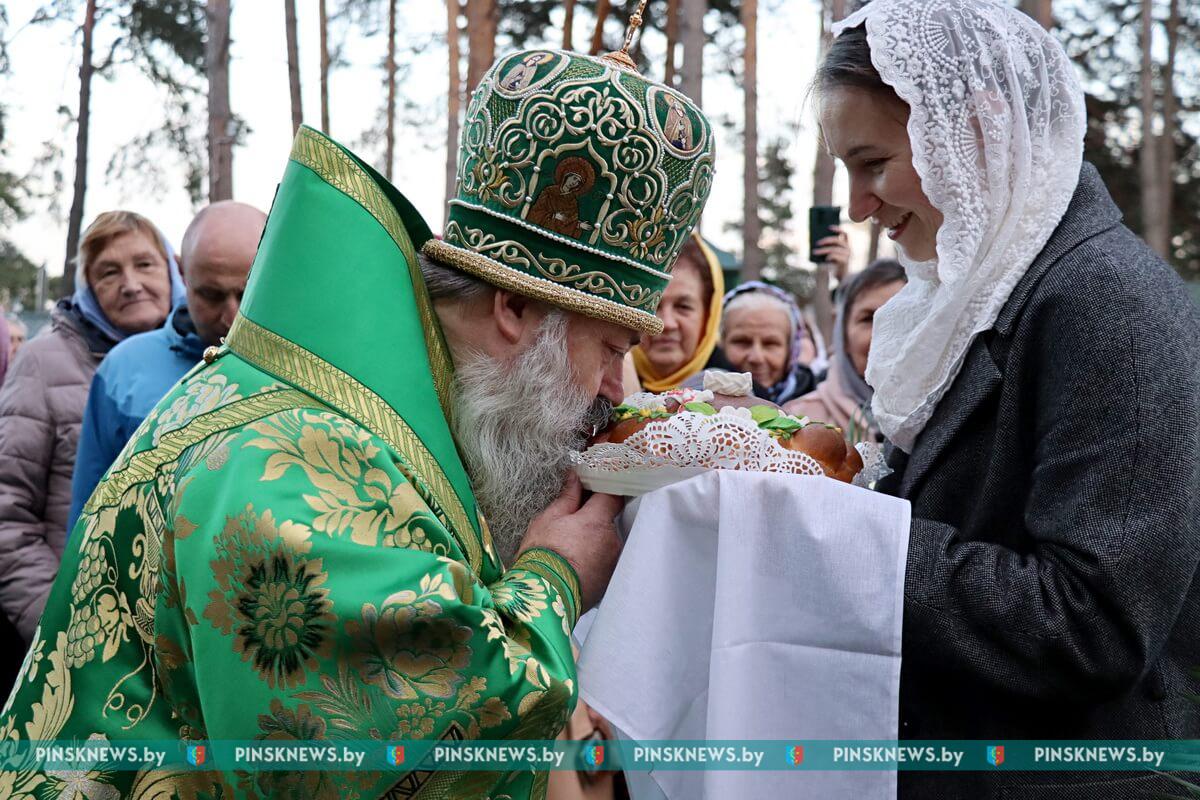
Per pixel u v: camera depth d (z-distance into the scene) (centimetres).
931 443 162
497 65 162
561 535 158
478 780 135
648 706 154
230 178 652
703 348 331
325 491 134
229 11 644
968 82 157
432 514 140
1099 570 138
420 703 130
